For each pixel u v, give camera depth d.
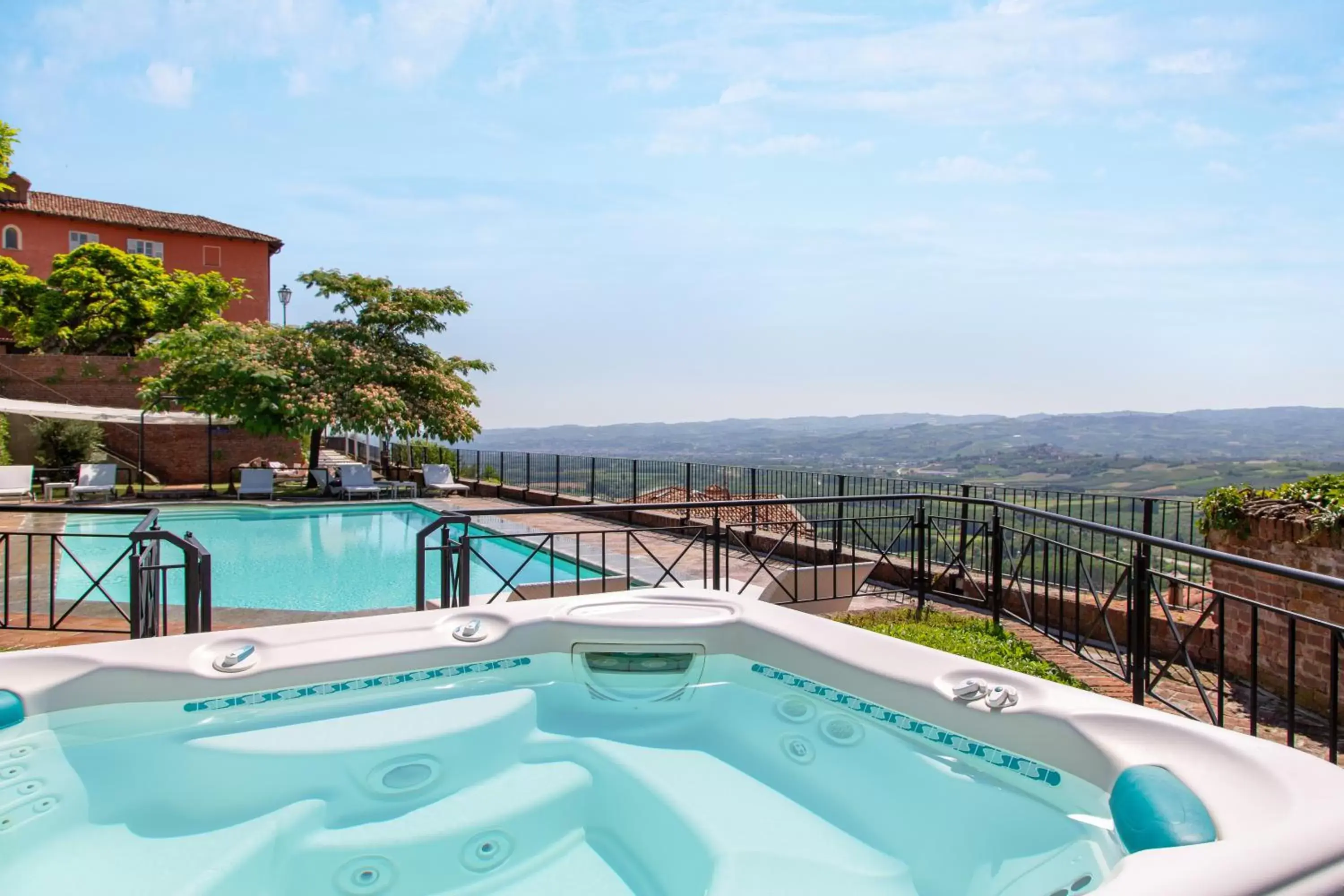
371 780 2.75
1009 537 5.88
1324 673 4.29
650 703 3.41
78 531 11.58
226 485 18.97
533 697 3.45
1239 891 1.38
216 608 6.37
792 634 3.42
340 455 24.84
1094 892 1.43
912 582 6.77
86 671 2.88
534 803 2.66
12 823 2.35
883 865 2.22
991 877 2.15
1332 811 1.65
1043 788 2.41
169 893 2.10
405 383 17.73
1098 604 4.49
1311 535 4.31
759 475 10.05
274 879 2.21
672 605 3.90
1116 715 2.34
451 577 5.39
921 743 2.81
